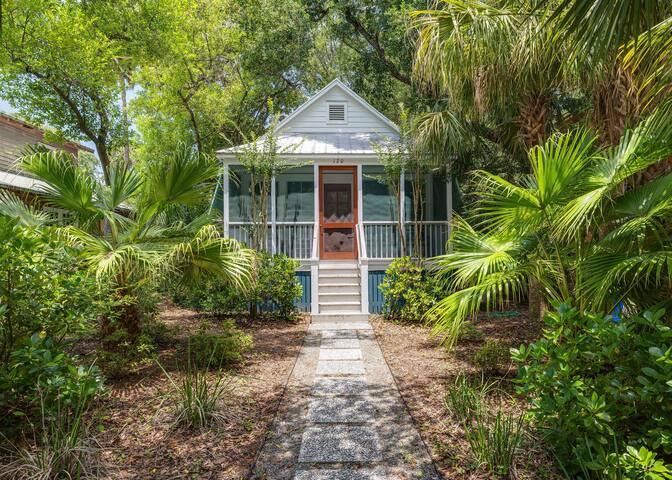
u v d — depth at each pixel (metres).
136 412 4.11
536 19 5.48
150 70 16.72
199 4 17.45
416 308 8.75
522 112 7.09
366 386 5.03
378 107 18.06
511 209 4.16
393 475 3.11
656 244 3.95
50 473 2.92
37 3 10.90
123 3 13.16
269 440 3.66
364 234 11.12
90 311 4.12
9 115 12.57
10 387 3.33
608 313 4.10
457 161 9.87
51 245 3.81
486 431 3.47
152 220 6.21
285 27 17.09
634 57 3.50
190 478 3.07
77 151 17.02
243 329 8.49
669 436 2.64
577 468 2.97
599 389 3.14
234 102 19.69
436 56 6.41
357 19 14.12
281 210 11.51
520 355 3.34
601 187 3.94
